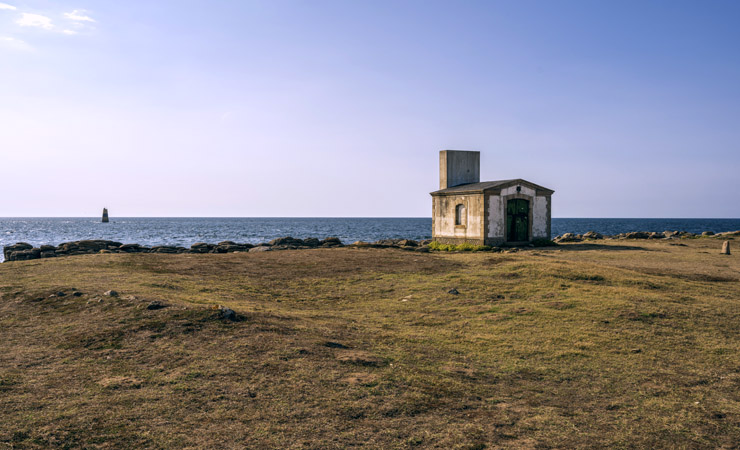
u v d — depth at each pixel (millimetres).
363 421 7074
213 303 14055
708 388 8852
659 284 17391
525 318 13414
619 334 11867
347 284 19016
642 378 9305
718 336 11742
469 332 12320
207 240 86188
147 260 23344
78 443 6133
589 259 26016
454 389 8500
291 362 9188
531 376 9398
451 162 39281
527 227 35312
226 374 8492
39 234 105875
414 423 7117
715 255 28344
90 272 18953
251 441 6312
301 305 15688
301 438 6465
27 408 7094
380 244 35000
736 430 7234
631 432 7102
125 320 11367
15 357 9328
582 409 7914
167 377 8312
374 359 9773
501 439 6750
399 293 17375
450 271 21125
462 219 34938
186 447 6117
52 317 12055
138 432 6445
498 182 35344
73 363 8992
